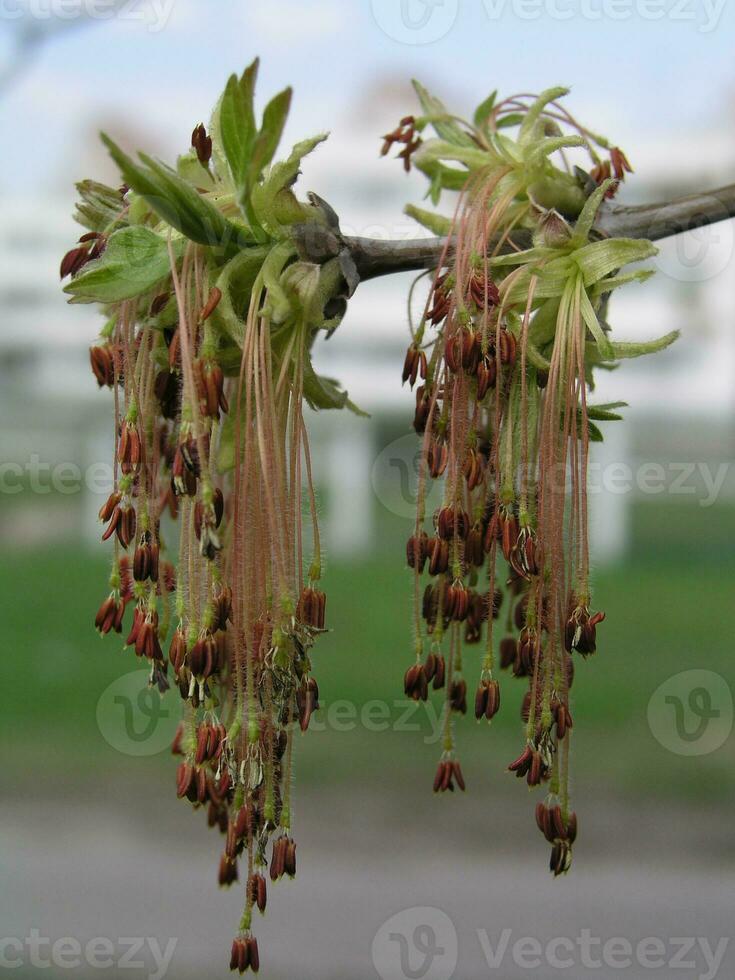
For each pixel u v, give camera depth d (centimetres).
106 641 911
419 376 192
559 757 190
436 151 208
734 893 568
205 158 187
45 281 1000
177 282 174
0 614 984
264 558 177
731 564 1273
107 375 188
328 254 186
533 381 189
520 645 181
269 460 176
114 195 194
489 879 599
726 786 674
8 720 761
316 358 220
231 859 177
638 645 897
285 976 502
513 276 190
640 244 188
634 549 1355
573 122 211
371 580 1138
